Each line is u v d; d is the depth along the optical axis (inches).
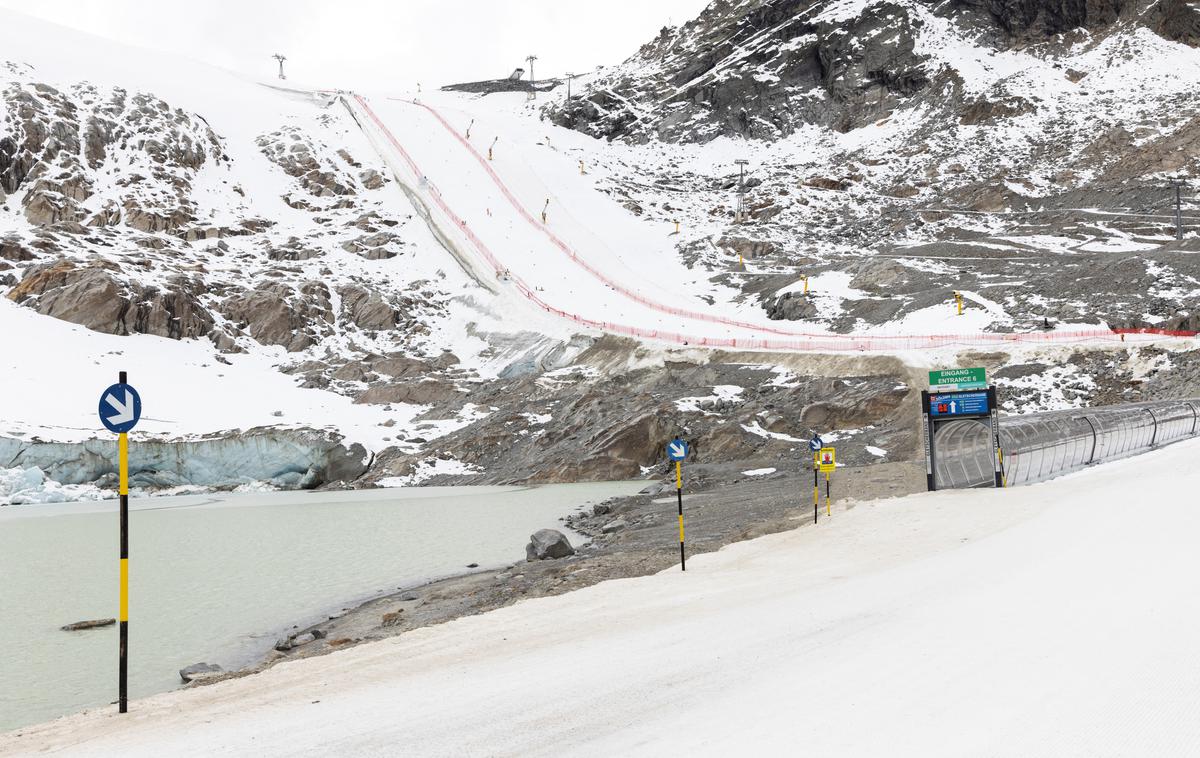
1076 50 5054.1
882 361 2011.6
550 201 4212.6
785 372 2138.3
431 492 1894.7
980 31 5467.5
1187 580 366.9
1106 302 2103.8
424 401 2554.1
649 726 266.7
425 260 3528.5
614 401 2188.7
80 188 3378.4
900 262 2906.0
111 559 1130.7
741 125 5733.3
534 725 285.3
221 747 293.7
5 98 3634.4
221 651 677.3
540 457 2025.1
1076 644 292.0
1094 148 3779.5
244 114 4803.2
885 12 5733.3
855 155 4753.9
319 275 3280.0
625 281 3284.9
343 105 5447.8
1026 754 197.9
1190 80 4212.6
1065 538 545.3
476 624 562.3
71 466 2043.6
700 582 633.6
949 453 1038.4
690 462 1855.3
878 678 286.0
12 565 1091.9
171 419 2279.8
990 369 1881.2
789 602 484.7
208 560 1107.9
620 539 1105.4
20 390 2255.2
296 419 2372.0
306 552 1154.0
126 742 320.8
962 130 4500.5
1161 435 1210.0
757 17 6525.6
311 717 331.3
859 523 834.8
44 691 576.7
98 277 2743.6
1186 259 2226.9
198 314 2847.0
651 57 7411.4
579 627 497.0
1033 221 3299.7
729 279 3230.8
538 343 2741.1
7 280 2768.2
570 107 6205.7
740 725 252.7
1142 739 199.3
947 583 461.1
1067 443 1075.9
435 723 301.7
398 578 960.9
